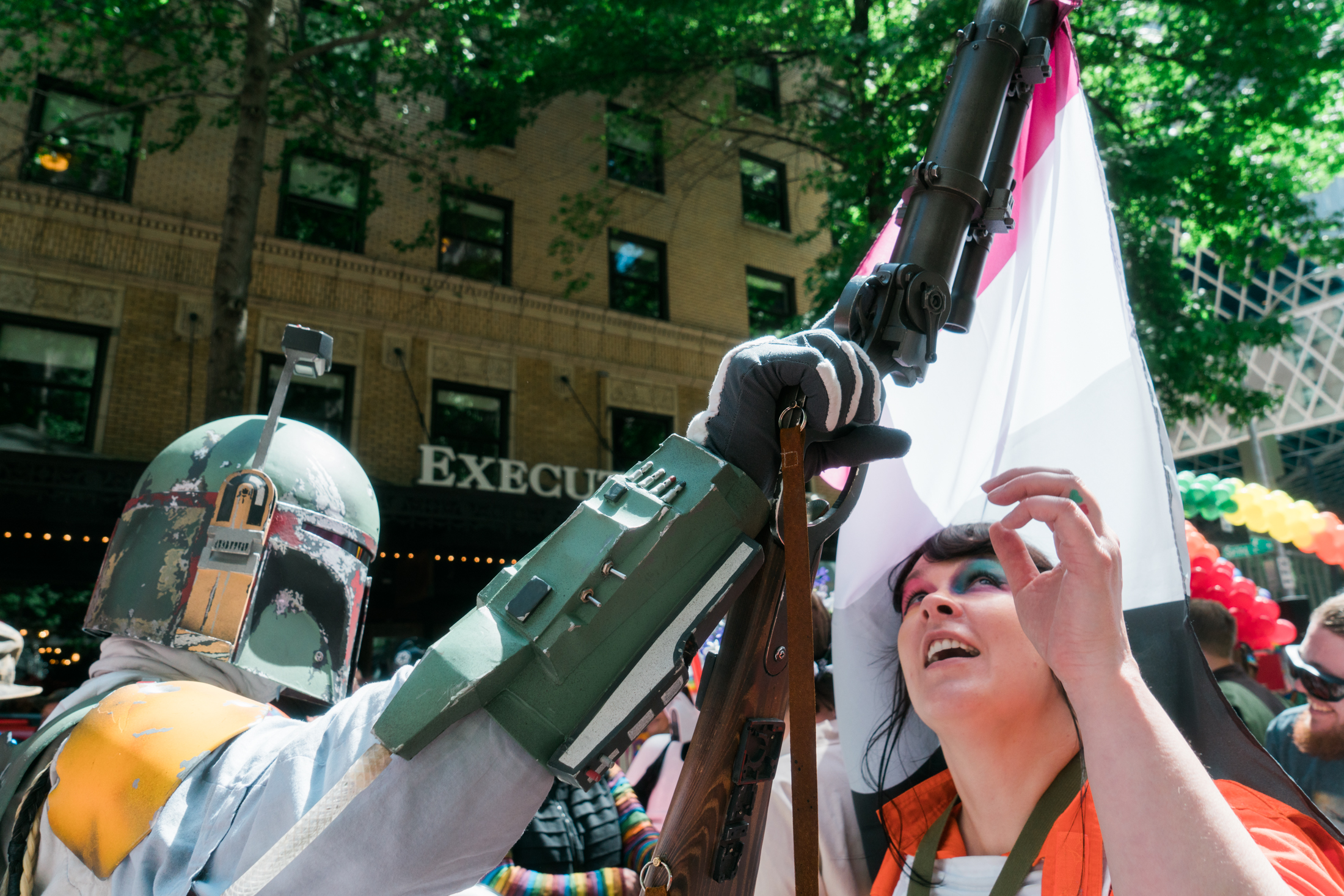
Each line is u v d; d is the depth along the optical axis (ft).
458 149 36.27
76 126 31.35
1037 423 3.59
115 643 3.21
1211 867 1.81
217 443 3.34
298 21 32.55
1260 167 30.32
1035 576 2.36
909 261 2.54
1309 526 9.34
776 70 41.16
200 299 32.32
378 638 35.86
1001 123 2.94
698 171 44.45
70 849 2.51
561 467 37.63
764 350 2.15
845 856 4.02
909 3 30.37
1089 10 29.45
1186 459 104.12
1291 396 105.29
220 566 3.05
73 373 30.35
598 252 41.24
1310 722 7.00
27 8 25.43
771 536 2.21
